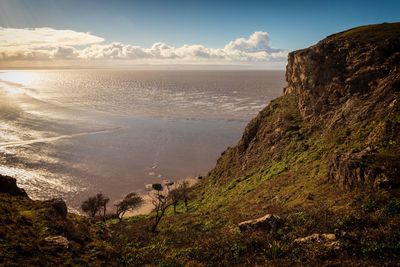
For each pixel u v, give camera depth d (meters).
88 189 94.25
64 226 25.73
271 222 24.31
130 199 70.38
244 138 74.69
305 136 57.09
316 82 61.56
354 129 45.31
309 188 35.62
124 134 159.75
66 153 125.38
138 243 30.48
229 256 20.95
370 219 21.08
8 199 28.86
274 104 75.56
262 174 53.53
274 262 18.52
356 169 29.11
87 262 21.17
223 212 42.53
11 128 158.38
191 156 128.50
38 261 19.25
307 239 19.80
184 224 40.38
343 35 64.44
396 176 25.97
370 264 16.19
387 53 53.09
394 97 43.66
